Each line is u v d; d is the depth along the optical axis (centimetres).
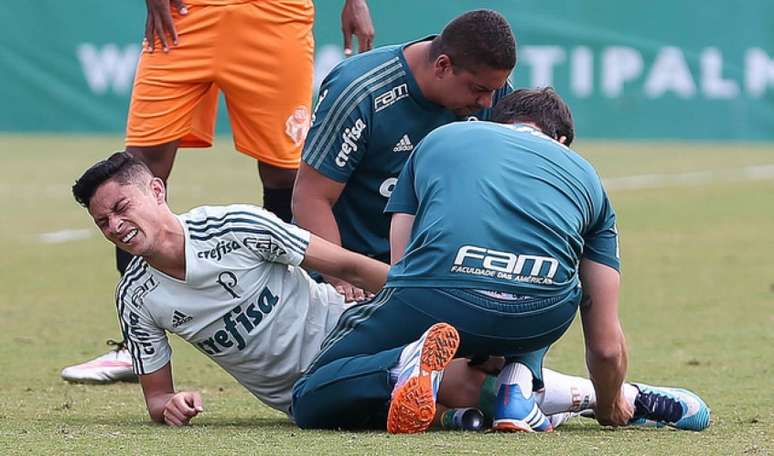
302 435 1355
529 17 6481
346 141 1645
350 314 1428
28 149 6084
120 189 1402
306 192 1666
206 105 2152
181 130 2100
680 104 6544
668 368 1969
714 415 1569
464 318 1354
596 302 1428
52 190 4762
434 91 1625
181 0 2056
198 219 1445
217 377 1939
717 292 2781
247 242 1445
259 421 1541
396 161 1678
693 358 2061
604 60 6531
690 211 4231
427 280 1366
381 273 1489
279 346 1486
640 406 1462
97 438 1330
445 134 1445
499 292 1355
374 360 1365
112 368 1878
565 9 6500
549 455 1236
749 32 6500
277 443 1295
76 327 2397
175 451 1247
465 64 1570
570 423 1524
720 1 6494
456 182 1392
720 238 3641
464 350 1378
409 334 1379
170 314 1462
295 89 2100
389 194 1698
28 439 1321
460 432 1373
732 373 1919
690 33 6519
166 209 1438
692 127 6550
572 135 1539
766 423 1503
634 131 6575
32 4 6681
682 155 5969
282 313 1483
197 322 1469
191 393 1475
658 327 2383
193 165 5612
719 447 1309
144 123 2084
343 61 1684
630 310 2572
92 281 2962
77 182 1408
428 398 1323
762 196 4603
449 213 1373
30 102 6719
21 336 2298
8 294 2777
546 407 1455
